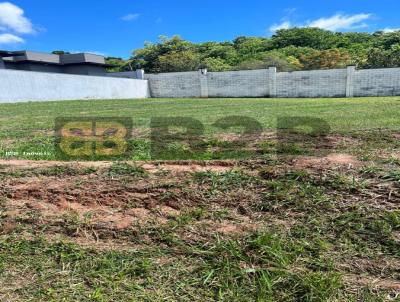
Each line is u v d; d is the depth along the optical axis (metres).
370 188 2.28
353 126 4.98
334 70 17.22
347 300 1.45
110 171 2.91
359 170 2.56
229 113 8.09
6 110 10.12
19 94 14.07
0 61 22.19
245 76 19.12
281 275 1.61
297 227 1.99
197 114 8.05
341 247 1.80
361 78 16.84
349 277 1.59
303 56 30.06
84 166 3.09
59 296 1.55
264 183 2.48
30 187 2.68
